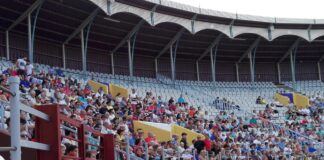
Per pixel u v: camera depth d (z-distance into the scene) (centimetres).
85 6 2842
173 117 2728
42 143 539
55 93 1875
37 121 564
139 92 3362
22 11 2681
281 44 4025
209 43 3803
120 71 3553
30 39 2744
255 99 3934
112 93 3047
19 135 468
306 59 4334
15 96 471
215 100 3528
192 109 3016
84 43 3206
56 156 557
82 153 707
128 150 1176
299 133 3083
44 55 3034
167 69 3853
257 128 3012
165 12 3284
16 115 469
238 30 3700
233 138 2569
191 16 3434
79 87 2609
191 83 3900
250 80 4188
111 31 3250
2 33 2780
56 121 564
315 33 3909
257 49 4047
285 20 3816
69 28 3036
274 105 3759
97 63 3425
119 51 3544
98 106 2192
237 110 3475
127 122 2127
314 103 3912
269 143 2653
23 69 2141
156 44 3606
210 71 4062
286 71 4316
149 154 1505
